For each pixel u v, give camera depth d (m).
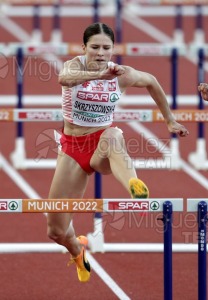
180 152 28.95
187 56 39.03
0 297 17.97
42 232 22.06
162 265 19.94
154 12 46.28
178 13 41.06
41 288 18.52
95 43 15.92
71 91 16.19
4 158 28.34
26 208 15.29
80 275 17.66
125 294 18.22
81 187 16.83
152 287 18.59
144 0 36.22
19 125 27.41
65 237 16.91
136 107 32.91
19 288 18.50
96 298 17.98
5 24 43.69
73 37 41.53
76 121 16.45
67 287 18.61
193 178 26.62
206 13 45.97
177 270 19.53
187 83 35.53
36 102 33.19
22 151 27.56
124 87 16.39
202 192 25.30
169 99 33.53
